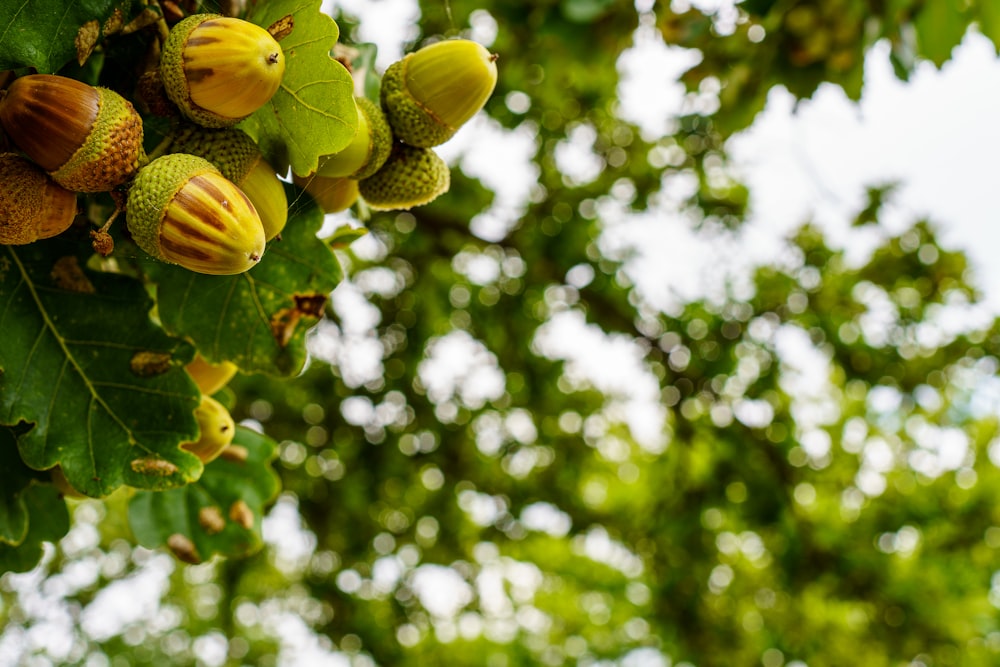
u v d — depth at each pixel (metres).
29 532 2.55
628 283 9.65
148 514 3.00
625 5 4.91
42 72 1.72
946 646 10.14
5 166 1.68
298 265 2.30
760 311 9.94
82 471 2.16
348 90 1.82
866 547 10.22
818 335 9.79
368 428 9.54
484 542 10.98
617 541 10.82
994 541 10.73
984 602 10.62
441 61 2.06
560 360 9.88
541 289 9.68
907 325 9.55
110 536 11.45
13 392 2.11
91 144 1.66
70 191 1.75
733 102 4.72
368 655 10.52
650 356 9.62
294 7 1.85
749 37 4.55
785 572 10.16
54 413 2.16
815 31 4.29
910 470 10.98
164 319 2.28
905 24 4.27
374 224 8.46
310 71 1.84
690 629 10.28
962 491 10.79
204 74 1.70
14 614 11.71
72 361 2.21
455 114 2.10
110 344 2.23
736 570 10.83
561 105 8.09
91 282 2.22
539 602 14.59
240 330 2.33
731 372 9.78
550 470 10.59
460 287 9.62
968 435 11.03
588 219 9.38
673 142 9.33
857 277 9.38
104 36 1.84
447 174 2.28
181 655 15.25
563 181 9.44
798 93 4.63
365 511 9.77
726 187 9.60
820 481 10.29
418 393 9.57
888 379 9.78
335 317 8.70
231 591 10.94
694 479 10.01
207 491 3.06
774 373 9.92
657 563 10.55
